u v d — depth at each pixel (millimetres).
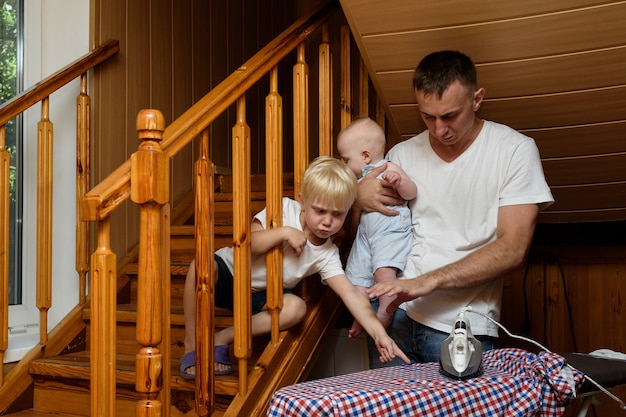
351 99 2318
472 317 1803
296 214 1920
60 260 2510
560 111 2229
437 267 1837
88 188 2461
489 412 1350
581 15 1918
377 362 2018
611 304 2738
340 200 1774
